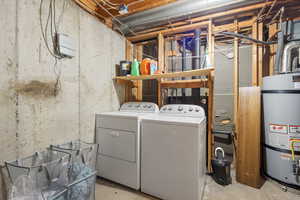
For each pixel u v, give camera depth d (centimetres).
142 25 229
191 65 240
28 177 102
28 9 126
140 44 278
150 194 154
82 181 120
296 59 182
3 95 111
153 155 153
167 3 192
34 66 130
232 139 230
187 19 221
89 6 190
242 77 233
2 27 109
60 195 103
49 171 112
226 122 237
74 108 169
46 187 109
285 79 160
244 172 175
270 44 202
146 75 204
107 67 220
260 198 149
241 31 232
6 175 109
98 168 189
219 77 250
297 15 190
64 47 152
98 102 203
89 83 189
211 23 211
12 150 116
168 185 144
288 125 159
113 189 168
